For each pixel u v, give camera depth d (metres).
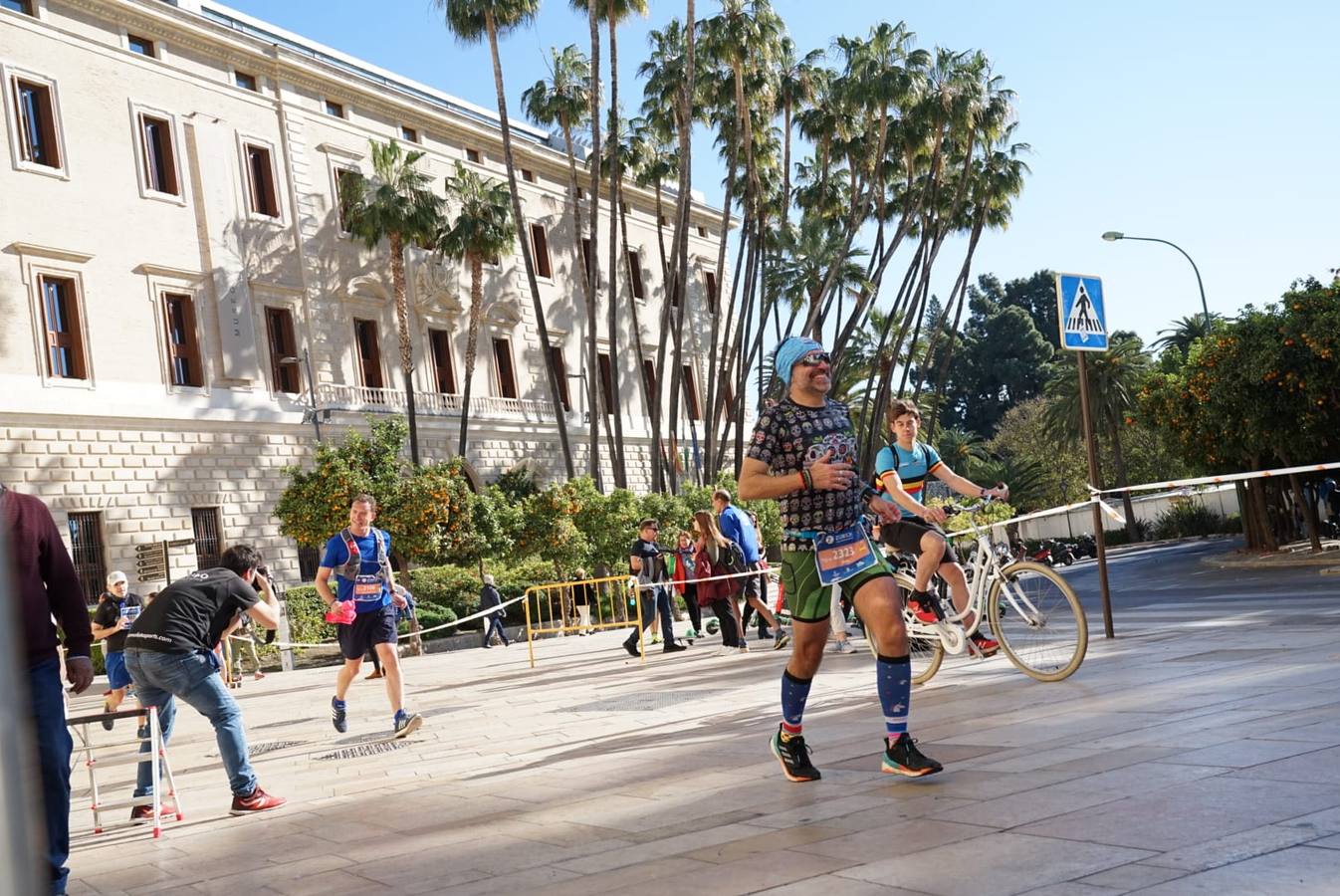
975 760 4.79
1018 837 3.32
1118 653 8.35
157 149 31.64
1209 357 26.34
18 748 0.73
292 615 29.67
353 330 37.00
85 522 27.86
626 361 51.66
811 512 4.69
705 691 9.73
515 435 43.06
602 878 3.47
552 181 48.56
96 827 6.15
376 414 36.09
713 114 46.69
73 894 4.35
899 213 54.44
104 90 29.98
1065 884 2.78
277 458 32.91
